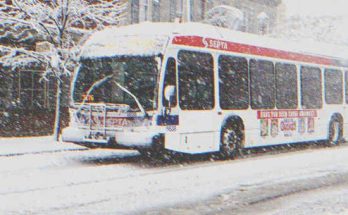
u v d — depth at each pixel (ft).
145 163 50.67
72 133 50.26
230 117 53.47
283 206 31.86
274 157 55.98
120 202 32.65
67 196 34.27
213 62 52.06
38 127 76.43
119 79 48.67
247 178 41.75
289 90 61.41
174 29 48.75
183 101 48.91
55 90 78.13
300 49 63.62
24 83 74.79
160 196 34.60
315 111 65.41
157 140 46.60
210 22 111.86
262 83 57.67
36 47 70.28
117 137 47.67
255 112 56.54
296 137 62.39
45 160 51.55
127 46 48.88
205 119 50.96
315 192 36.35
